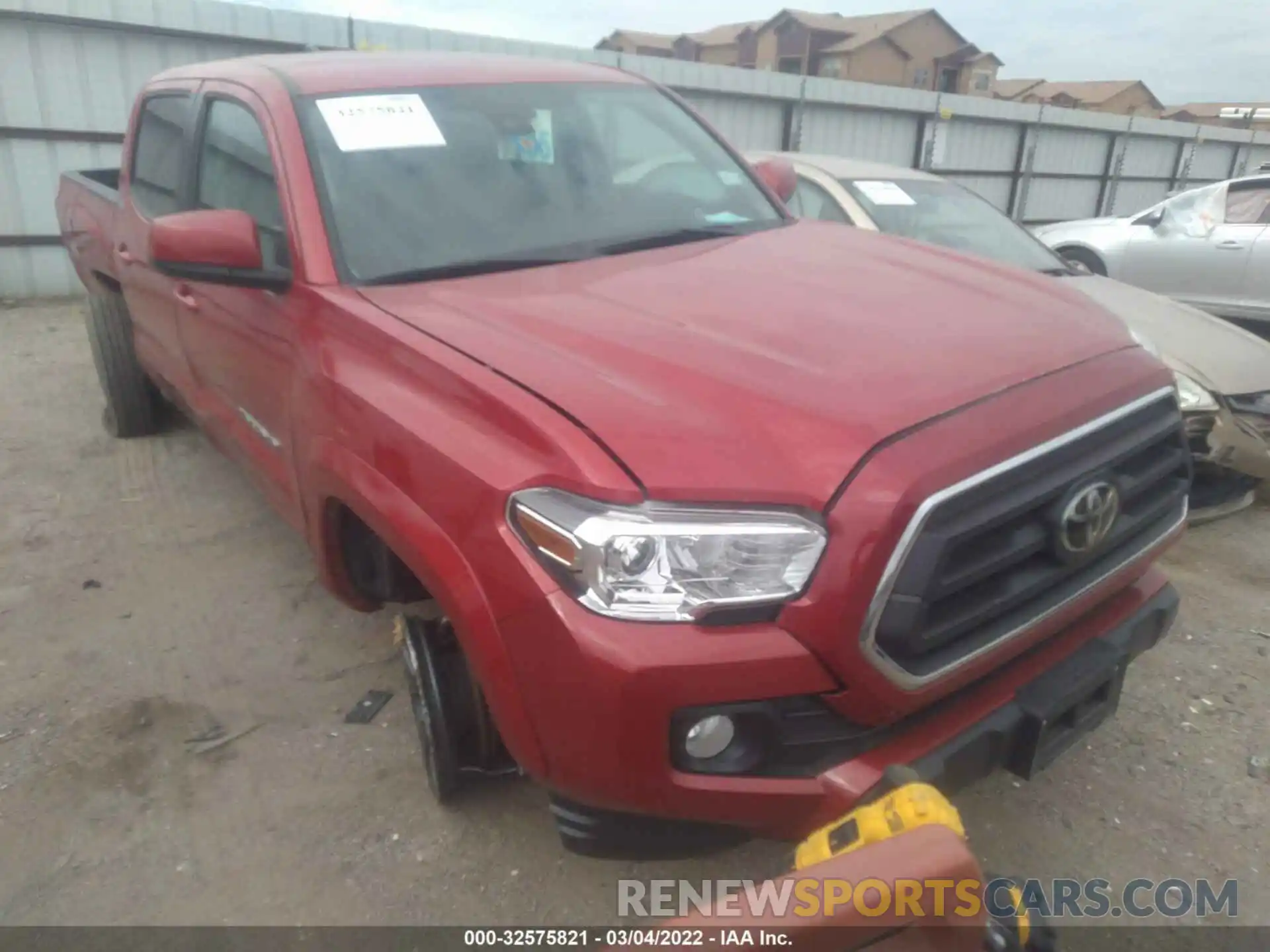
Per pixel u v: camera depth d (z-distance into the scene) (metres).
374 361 2.38
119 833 2.65
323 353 2.53
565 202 3.08
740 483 1.80
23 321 8.50
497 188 3.02
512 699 1.94
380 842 2.61
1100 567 2.25
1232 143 22.67
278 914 2.40
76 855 2.59
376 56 3.47
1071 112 18.17
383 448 2.23
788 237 3.22
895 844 1.22
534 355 2.16
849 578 1.76
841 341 2.23
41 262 9.73
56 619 3.67
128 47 9.52
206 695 3.22
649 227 3.14
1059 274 5.36
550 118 3.31
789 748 1.89
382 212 2.82
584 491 1.81
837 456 1.82
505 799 2.74
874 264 2.92
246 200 3.14
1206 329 4.69
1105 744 3.01
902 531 1.77
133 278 4.26
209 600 3.80
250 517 4.50
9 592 3.86
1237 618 3.74
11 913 2.41
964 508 1.86
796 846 2.04
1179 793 2.80
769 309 2.43
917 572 1.80
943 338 2.29
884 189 5.64
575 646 1.79
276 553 4.17
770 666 1.78
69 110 9.42
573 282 2.65
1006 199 18.19
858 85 14.63
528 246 2.90
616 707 1.77
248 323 3.01
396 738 3.01
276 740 3.01
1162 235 8.58
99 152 9.70
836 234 3.34
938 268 2.93
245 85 3.27
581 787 1.91
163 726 3.07
